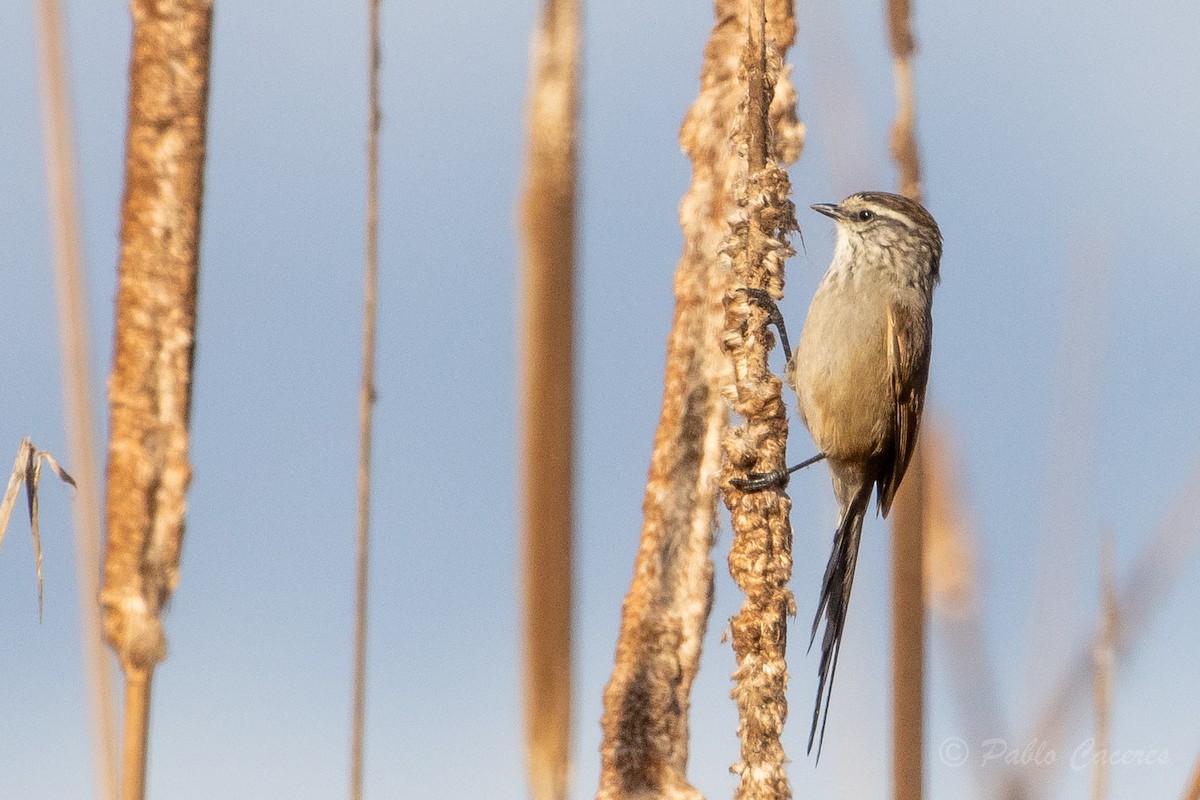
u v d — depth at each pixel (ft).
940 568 23.93
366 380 21.27
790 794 22.06
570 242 18.84
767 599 22.74
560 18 19.47
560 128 19.13
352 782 20.93
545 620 18.07
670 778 21.99
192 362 20.26
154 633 19.71
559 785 17.83
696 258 24.64
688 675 22.58
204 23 20.48
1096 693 22.56
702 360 24.12
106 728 20.04
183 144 20.25
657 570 23.06
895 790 23.85
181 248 20.17
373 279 21.12
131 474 19.76
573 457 18.45
